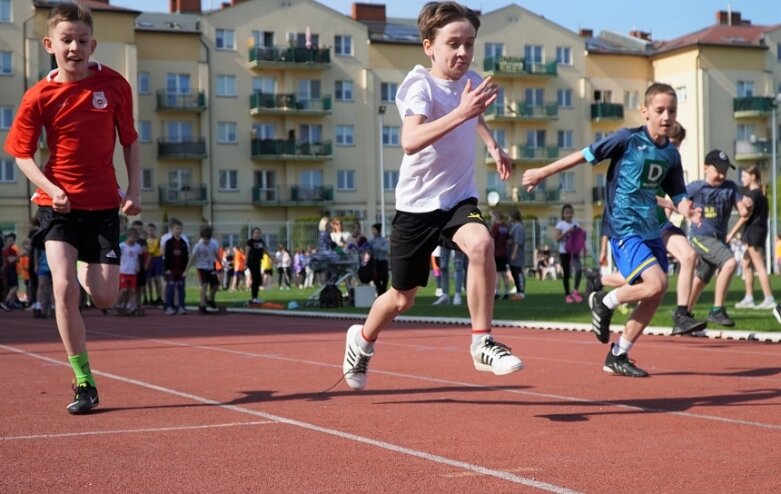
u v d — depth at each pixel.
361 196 60.53
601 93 64.81
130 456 4.58
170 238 20.05
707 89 63.38
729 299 18.48
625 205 7.39
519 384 7.09
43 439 5.04
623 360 7.56
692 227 11.74
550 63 62.94
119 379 7.74
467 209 5.62
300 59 58.06
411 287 5.90
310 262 21.27
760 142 64.00
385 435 5.05
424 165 5.63
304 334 13.11
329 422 5.48
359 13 65.19
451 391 6.74
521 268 22.14
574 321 13.90
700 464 4.26
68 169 6.01
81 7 6.04
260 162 58.94
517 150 63.16
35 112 5.94
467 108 5.10
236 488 3.91
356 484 3.94
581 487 3.84
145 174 56.66
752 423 5.34
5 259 23.97
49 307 19.25
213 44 57.28
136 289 19.44
